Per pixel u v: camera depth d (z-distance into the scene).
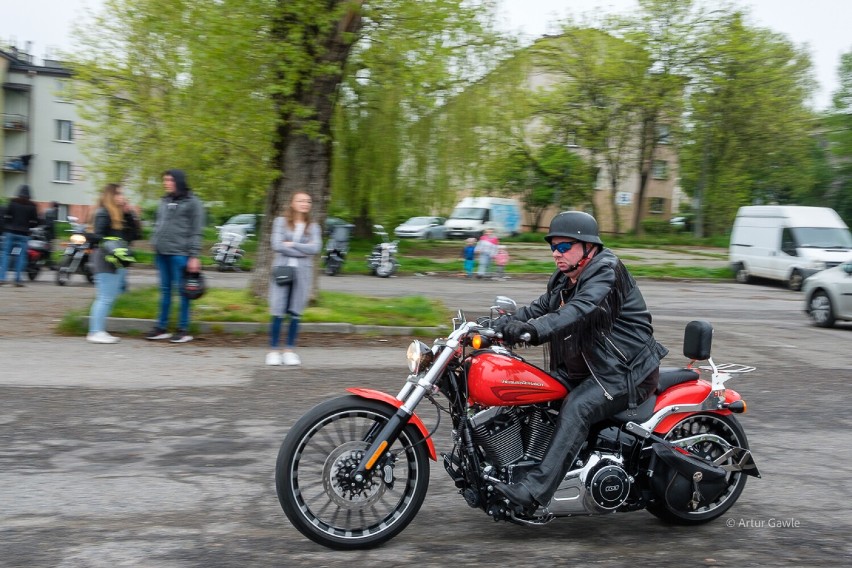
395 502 5.12
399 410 4.46
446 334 12.17
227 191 18.47
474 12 13.98
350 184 30.02
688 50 42.84
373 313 12.86
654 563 4.39
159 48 19.30
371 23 13.73
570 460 4.41
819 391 9.20
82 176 24.52
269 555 4.37
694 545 4.67
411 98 15.79
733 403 4.96
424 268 29.73
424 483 4.56
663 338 13.37
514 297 20.80
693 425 5.09
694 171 50.66
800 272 24.94
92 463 5.90
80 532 4.63
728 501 5.08
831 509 5.36
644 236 49.16
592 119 44.31
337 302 13.80
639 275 29.11
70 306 14.20
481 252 27.34
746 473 5.12
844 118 39.94
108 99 22.19
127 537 4.57
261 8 12.77
